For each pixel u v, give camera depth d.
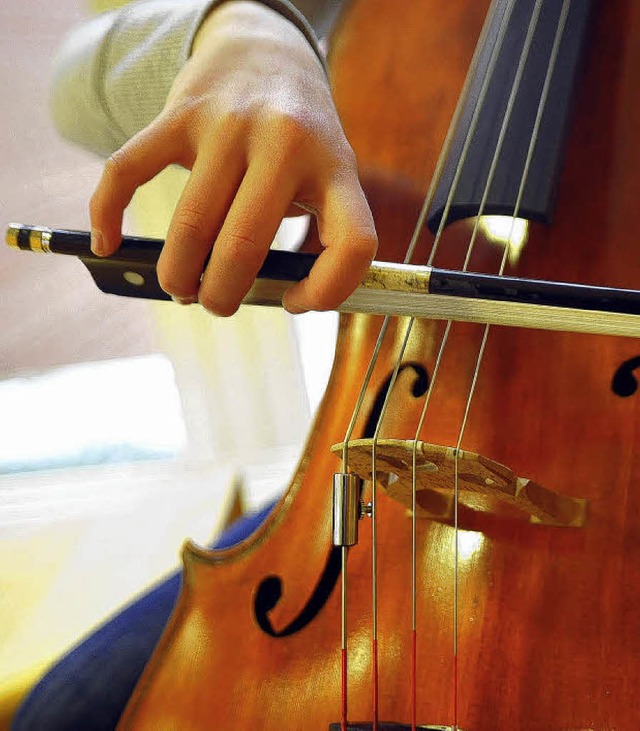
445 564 0.56
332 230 0.49
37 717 0.76
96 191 0.50
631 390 0.58
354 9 0.82
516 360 0.60
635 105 0.67
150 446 2.09
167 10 0.71
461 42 0.77
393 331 0.64
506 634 0.54
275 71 0.54
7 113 2.11
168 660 0.62
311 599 0.59
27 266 2.16
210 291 0.49
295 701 0.57
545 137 0.66
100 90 0.72
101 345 2.24
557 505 0.55
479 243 0.65
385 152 0.74
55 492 1.92
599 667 0.52
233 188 0.50
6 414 2.12
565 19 0.71
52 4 2.10
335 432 0.64
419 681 0.54
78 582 1.60
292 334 2.10
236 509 1.38
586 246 0.63
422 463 0.53
